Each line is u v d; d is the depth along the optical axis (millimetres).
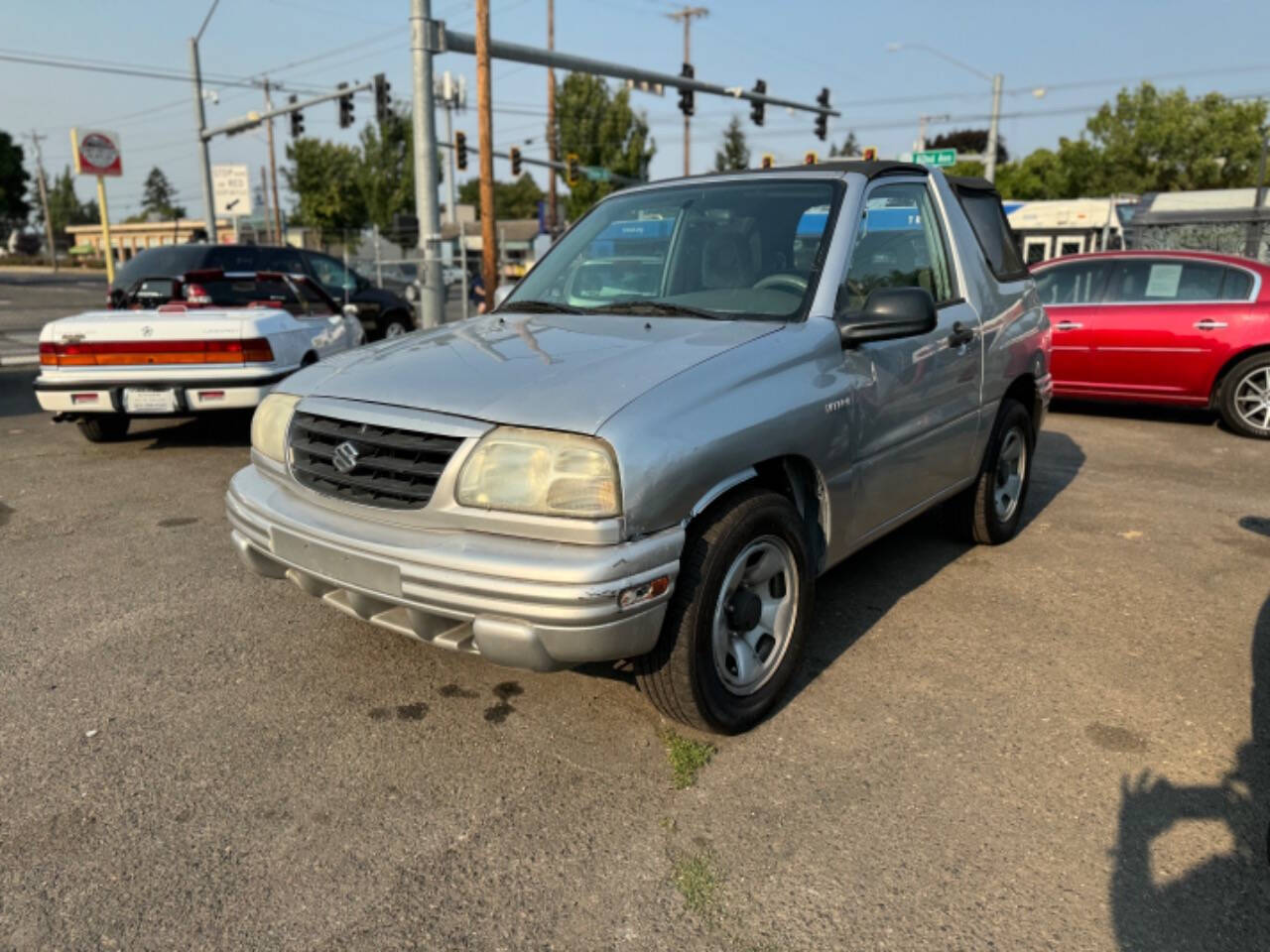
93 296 30625
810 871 2492
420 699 3402
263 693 3447
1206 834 2643
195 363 6957
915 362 3771
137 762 2994
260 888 2428
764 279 3551
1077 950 2219
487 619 2604
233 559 4891
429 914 2338
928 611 4199
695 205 3943
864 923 2305
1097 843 2604
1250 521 5613
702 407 2779
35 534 5328
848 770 2951
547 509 2574
